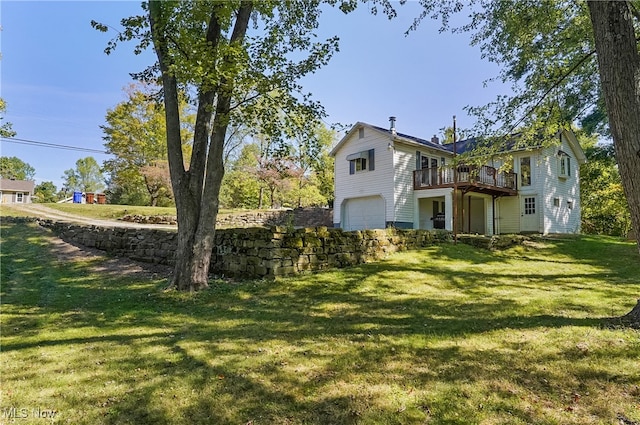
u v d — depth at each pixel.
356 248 9.04
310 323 4.68
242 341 4.00
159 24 6.23
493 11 8.26
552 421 2.26
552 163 18.16
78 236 11.27
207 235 6.91
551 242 13.74
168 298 6.17
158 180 25.45
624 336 3.60
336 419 2.36
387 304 5.60
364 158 18.52
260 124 7.47
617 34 3.83
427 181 17.27
